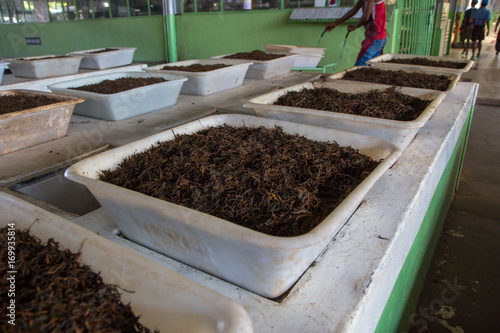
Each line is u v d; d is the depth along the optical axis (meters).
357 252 0.92
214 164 1.11
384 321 1.05
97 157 1.10
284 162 1.13
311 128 1.36
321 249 0.88
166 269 0.66
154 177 1.05
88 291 0.65
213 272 0.87
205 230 0.74
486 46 10.03
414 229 1.25
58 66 3.35
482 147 3.82
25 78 3.34
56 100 2.00
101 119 2.21
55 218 0.82
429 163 1.42
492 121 4.50
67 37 7.26
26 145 1.77
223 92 2.85
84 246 0.74
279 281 0.77
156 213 0.82
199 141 1.30
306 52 3.98
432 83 2.25
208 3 5.66
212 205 0.91
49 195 1.55
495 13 13.84
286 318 0.74
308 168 1.10
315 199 0.94
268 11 5.18
